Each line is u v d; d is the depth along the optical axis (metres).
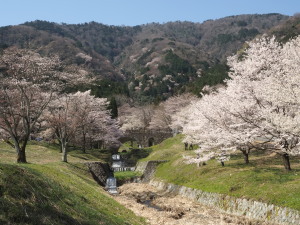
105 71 128.25
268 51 21.12
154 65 152.38
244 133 18.39
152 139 79.25
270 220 13.92
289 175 17.45
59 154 37.78
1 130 28.77
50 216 8.35
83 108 39.97
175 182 27.94
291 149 16.44
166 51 169.00
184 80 131.38
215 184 20.95
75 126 33.09
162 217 16.88
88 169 31.52
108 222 11.08
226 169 23.88
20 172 10.32
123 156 54.75
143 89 124.94
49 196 10.12
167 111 69.75
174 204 20.97
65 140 31.31
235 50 170.12
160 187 30.58
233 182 19.45
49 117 34.75
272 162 23.03
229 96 20.08
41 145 43.12
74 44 126.12
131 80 141.25
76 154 42.59
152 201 23.09
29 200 8.66
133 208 19.12
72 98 37.59
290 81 15.88
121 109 84.25
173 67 144.38
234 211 16.91
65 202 10.57
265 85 17.59
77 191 14.14
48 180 12.18
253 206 15.63
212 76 86.88
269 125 15.91
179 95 77.19
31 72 22.61
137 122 76.12
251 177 18.91
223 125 20.41
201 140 25.22
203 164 28.67
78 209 10.62
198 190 22.03
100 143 61.59
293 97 15.36
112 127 56.69
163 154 45.19
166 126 71.12
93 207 12.59
